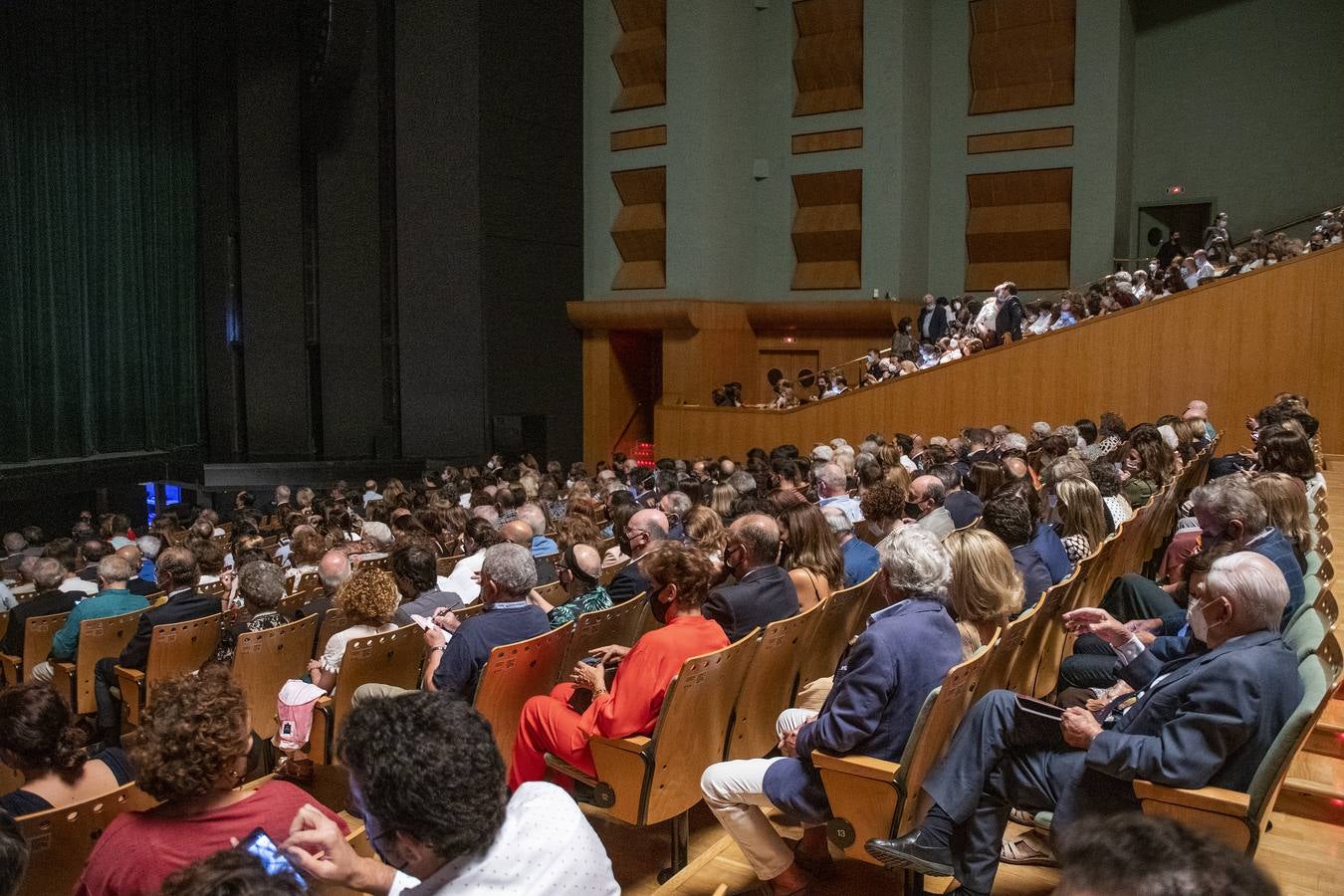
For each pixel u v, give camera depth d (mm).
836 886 3109
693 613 3354
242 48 18281
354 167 18078
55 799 2699
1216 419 11672
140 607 5918
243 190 18547
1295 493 3969
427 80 17406
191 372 19484
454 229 17484
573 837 1821
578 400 19516
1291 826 3479
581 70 19047
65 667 5582
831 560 4242
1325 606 3102
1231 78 15922
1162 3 16375
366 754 1692
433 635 4035
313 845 1849
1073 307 12875
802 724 3270
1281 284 11234
